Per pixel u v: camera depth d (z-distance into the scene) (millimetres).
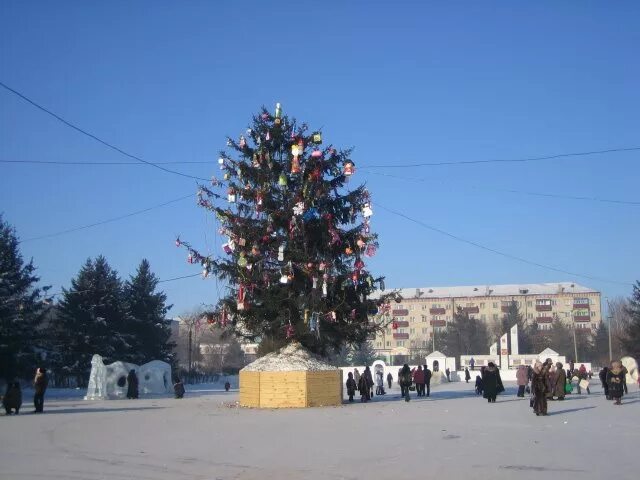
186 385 74375
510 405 28406
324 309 29625
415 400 33438
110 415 25844
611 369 28094
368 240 30422
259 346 32750
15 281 52875
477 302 125438
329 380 29453
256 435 17750
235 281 30688
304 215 29344
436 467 12195
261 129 30797
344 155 31234
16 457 14125
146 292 72938
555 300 122125
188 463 13141
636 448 14414
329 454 14023
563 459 12922
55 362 60906
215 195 30641
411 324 127438
